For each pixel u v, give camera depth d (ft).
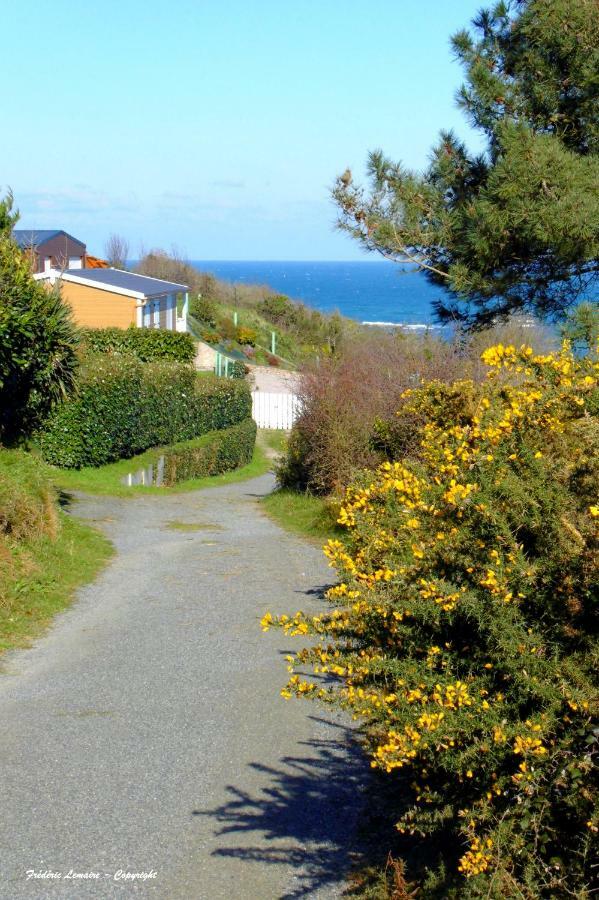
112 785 17.92
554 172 31.19
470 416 22.18
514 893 10.90
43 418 52.44
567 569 11.96
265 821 16.55
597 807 10.78
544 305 35.01
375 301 449.89
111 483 64.39
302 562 41.16
